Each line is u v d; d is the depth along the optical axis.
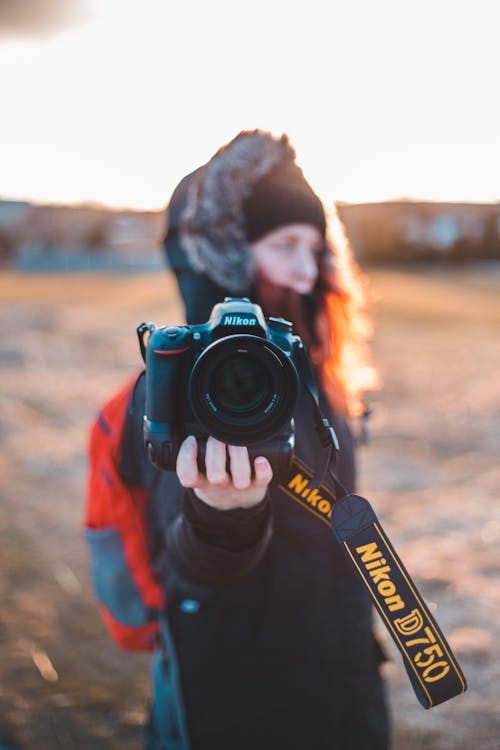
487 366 10.63
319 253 1.75
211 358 1.15
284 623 1.49
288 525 1.48
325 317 1.74
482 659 3.28
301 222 1.61
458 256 21.42
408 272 21.86
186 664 1.51
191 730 1.51
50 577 4.22
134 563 1.60
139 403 1.44
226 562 1.27
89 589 4.08
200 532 1.26
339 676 1.53
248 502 1.24
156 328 1.29
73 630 3.67
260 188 1.58
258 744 1.51
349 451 1.66
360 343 1.86
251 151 1.58
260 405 1.17
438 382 9.45
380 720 1.59
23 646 3.50
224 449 1.17
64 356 12.23
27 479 6.04
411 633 1.31
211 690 1.50
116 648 3.53
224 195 1.58
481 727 2.92
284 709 1.50
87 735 2.88
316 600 1.51
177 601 1.52
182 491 1.37
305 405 1.53
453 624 3.59
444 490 5.59
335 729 1.53
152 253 39.78
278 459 1.18
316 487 1.35
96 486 1.58
